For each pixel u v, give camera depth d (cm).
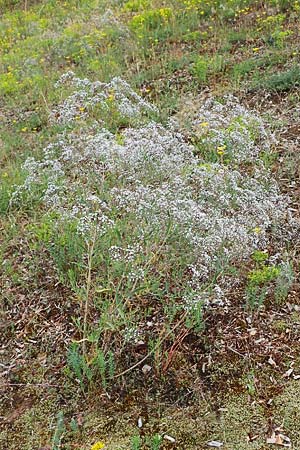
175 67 707
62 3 1135
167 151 465
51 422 323
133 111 565
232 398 323
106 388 335
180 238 383
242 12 816
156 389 332
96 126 549
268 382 329
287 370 335
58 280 418
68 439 312
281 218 438
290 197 469
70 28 927
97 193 475
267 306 376
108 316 348
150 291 380
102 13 982
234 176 436
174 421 315
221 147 484
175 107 618
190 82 670
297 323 363
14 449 312
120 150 431
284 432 303
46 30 977
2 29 1037
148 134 477
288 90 609
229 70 675
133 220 412
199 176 430
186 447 301
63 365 355
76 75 728
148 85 682
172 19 834
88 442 309
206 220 359
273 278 389
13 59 852
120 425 316
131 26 851
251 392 325
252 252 389
